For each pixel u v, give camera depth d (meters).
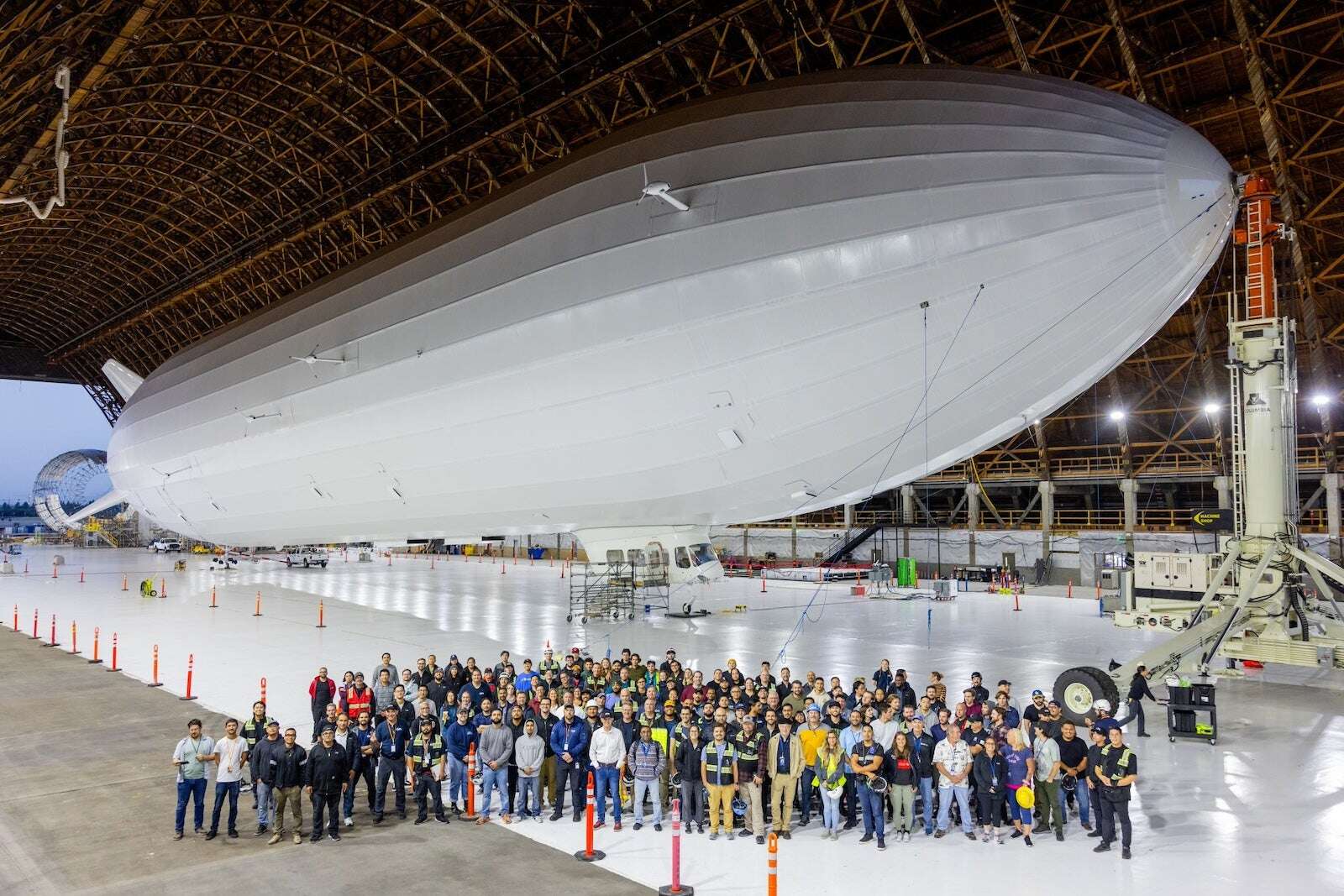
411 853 10.41
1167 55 34.72
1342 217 36.88
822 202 12.94
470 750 12.15
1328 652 18.56
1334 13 28.83
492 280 16.64
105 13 32.00
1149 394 49.94
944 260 12.44
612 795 11.37
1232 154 39.09
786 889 9.27
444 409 18.06
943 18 37.25
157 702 18.14
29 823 11.41
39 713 17.25
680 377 14.73
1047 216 11.98
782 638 26.52
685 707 11.83
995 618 32.41
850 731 11.40
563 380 15.84
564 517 20.77
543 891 9.27
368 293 20.03
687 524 21.23
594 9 40.00
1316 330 40.84
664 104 44.62
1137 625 18.23
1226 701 18.80
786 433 15.40
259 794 11.06
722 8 37.38
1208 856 10.24
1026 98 12.52
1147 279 12.48
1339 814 11.72
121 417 35.50
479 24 41.50
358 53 45.12
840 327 13.30
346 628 29.02
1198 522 19.28
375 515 23.78
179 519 33.41
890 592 42.62
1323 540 43.75
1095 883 9.47
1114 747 10.29
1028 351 13.36
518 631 28.19
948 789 10.88
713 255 13.70
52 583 47.75
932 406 14.51
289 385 22.20
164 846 10.61
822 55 40.41
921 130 12.59
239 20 42.59
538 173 18.36
